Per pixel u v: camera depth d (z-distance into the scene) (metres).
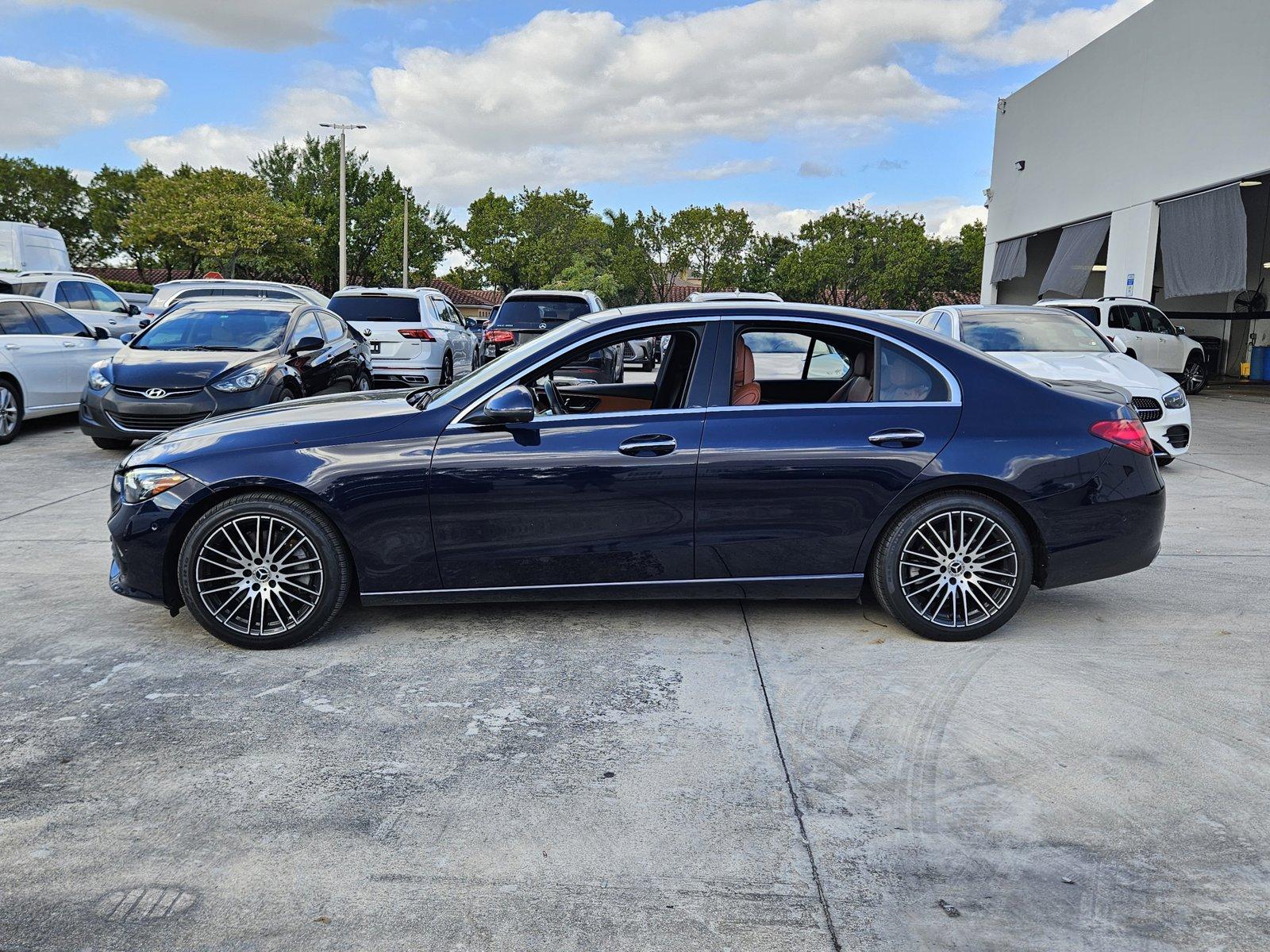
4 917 2.31
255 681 3.80
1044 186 23.56
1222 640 4.30
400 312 14.30
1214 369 23.94
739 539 4.14
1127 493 4.21
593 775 3.05
